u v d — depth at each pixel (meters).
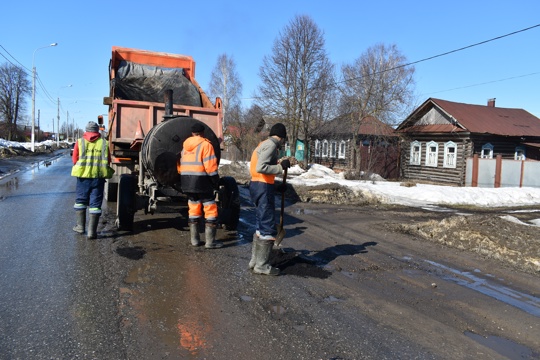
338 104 27.38
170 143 6.34
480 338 3.57
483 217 8.73
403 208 11.21
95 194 6.39
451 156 23.52
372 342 3.41
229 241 6.56
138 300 4.09
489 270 5.55
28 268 4.95
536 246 6.69
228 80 42.22
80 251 5.70
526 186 19.66
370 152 24.81
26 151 38.66
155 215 8.41
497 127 23.52
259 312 3.92
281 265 5.39
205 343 3.29
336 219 8.98
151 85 9.23
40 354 3.05
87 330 3.44
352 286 4.74
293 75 27.23
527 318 4.02
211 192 6.04
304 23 26.81
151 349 3.17
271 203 5.00
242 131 36.81
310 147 32.22
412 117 26.03
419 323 3.82
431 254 6.25
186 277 4.81
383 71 23.97
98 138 6.41
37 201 10.07
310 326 3.66
